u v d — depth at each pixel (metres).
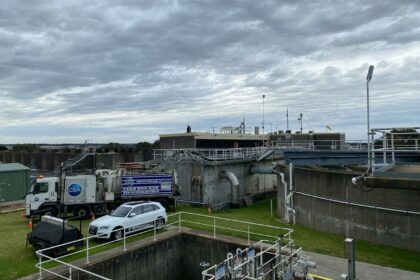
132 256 16.97
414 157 23.89
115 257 16.14
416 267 14.86
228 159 35.38
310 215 22.28
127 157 59.81
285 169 25.56
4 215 26.52
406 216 17.22
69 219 24.45
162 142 49.66
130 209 19.78
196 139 46.62
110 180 26.05
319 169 23.67
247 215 27.48
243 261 12.71
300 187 23.53
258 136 56.75
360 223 18.97
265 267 15.03
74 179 24.81
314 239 19.11
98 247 17.44
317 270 14.50
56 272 14.24
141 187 27.00
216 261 18.55
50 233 16.45
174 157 33.91
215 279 11.15
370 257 16.06
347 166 27.61
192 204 32.22
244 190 37.53
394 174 9.55
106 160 56.88
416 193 16.95
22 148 86.62
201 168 32.09
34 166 70.94
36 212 23.94
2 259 16.00
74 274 14.42
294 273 12.77
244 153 40.06
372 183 9.53
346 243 10.17
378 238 18.19
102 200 25.78
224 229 20.78
